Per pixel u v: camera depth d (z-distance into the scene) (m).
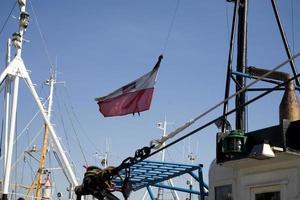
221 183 10.04
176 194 24.97
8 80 22.66
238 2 12.84
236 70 12.58
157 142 7.57
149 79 11.22
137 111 11.38
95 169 7.23
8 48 23.14
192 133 7.12
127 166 7.25
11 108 22.27
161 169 15.63
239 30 12.81
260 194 9.02
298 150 8.15
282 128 8.19
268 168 8.91
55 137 26.48
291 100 9.36
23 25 22.83
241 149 8.49
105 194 6.98
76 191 7.21
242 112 11.70
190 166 15.38
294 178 8.37
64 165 26.16
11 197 25.22
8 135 22.02
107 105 11.81
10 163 21.67
